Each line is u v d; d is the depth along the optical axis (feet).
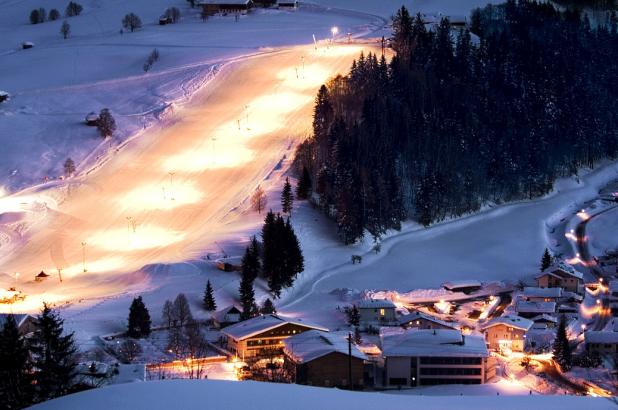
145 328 387.14
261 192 578.25
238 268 473.67
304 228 545.85
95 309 423.64
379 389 334.24
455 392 328.49
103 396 169.89
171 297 440.86
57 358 251.19
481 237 563.89
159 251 521.65
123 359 352.49
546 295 445.78
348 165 572.51
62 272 498.28
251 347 364.38
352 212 535.60
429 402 176.96
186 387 175.01
